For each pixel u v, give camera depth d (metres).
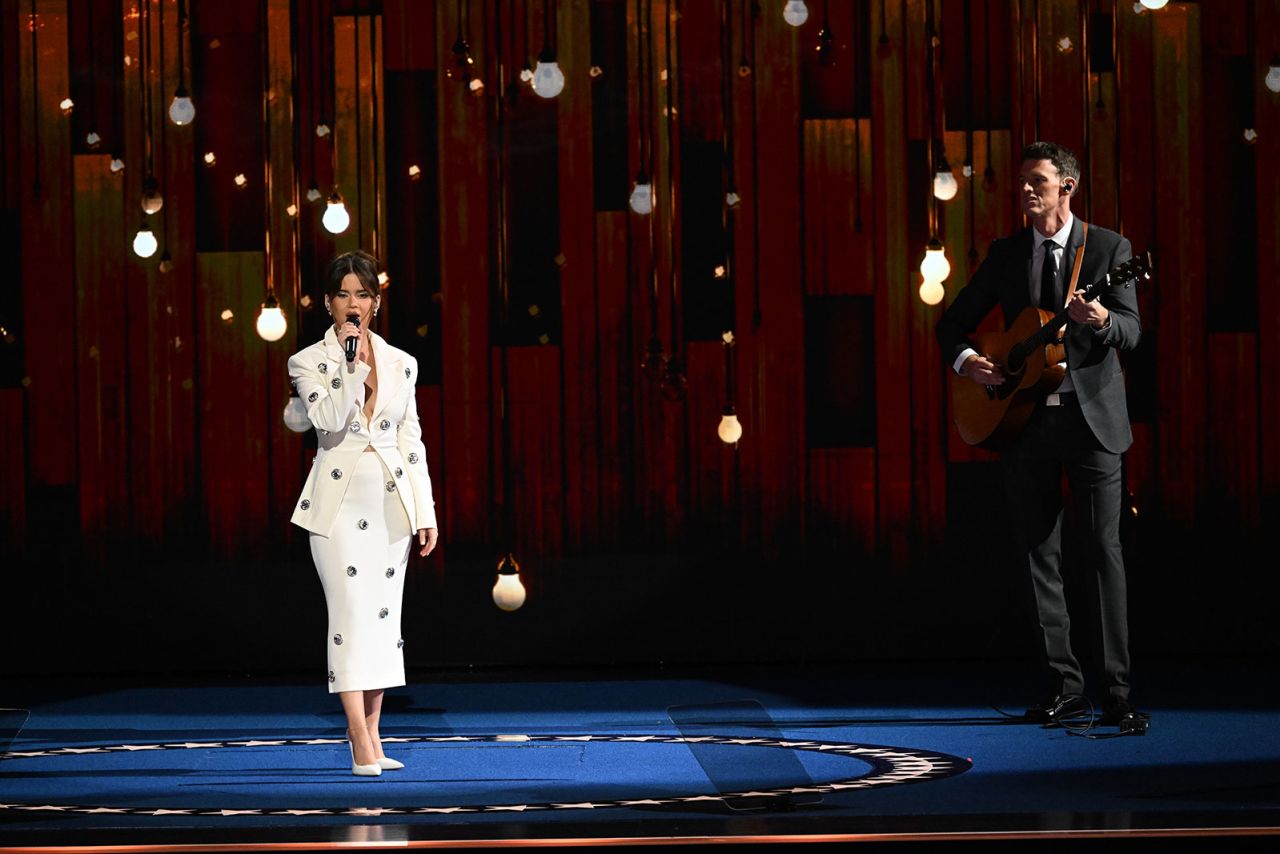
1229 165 23.56
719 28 23.50
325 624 23.36
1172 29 23.52
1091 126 23.55
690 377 23.48
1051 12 23.53
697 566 23.45
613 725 18.50
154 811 13.66
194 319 23.38
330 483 15.72
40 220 23.31
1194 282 23.53
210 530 23.31
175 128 23.39
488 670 23.27
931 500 23.48
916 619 23.48
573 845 12.12
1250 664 22.72
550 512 23.45
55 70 23.33
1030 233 18.45
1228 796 13.72
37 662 23.25
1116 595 17.72
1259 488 23.53
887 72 23.58
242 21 23.45
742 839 12.16
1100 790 14.03
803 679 21.95
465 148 23.47
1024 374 17.70
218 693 21.56
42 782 15.17
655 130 23.50
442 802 13.92
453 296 23.48
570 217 23.50
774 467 23.47
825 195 23.52
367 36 23.45
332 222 20.22
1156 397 23.53
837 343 23.52
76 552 23.30
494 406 23.44
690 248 23.52
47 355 23.30
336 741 17.62
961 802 13.52
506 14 23.45
